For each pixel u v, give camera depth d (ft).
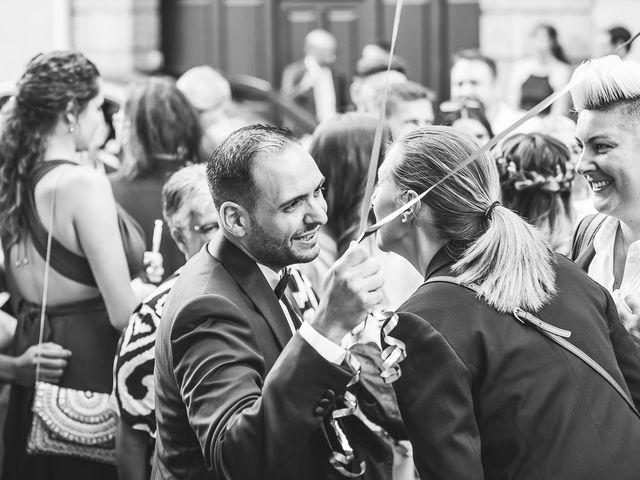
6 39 39.65
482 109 19.40
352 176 14.92
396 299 14.83
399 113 19.10
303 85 39.86
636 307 11.76
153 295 12.75
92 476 14.26
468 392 9.72
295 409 9.12
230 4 44.27
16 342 14.51
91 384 14.11
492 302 9.95
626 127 11.19
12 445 14.34
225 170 10.22
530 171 14.07
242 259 10.41
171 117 16.35
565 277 10.44
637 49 30.55
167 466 10.48
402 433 11.83
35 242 14.28
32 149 14.25
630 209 11.46
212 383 9.57
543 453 9.63
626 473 9.68
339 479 10.15
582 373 9.88
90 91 14.47
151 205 16.10
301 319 11.08
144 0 42.29
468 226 10.30
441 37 43.37
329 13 44.06
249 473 9.11
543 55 32.55
